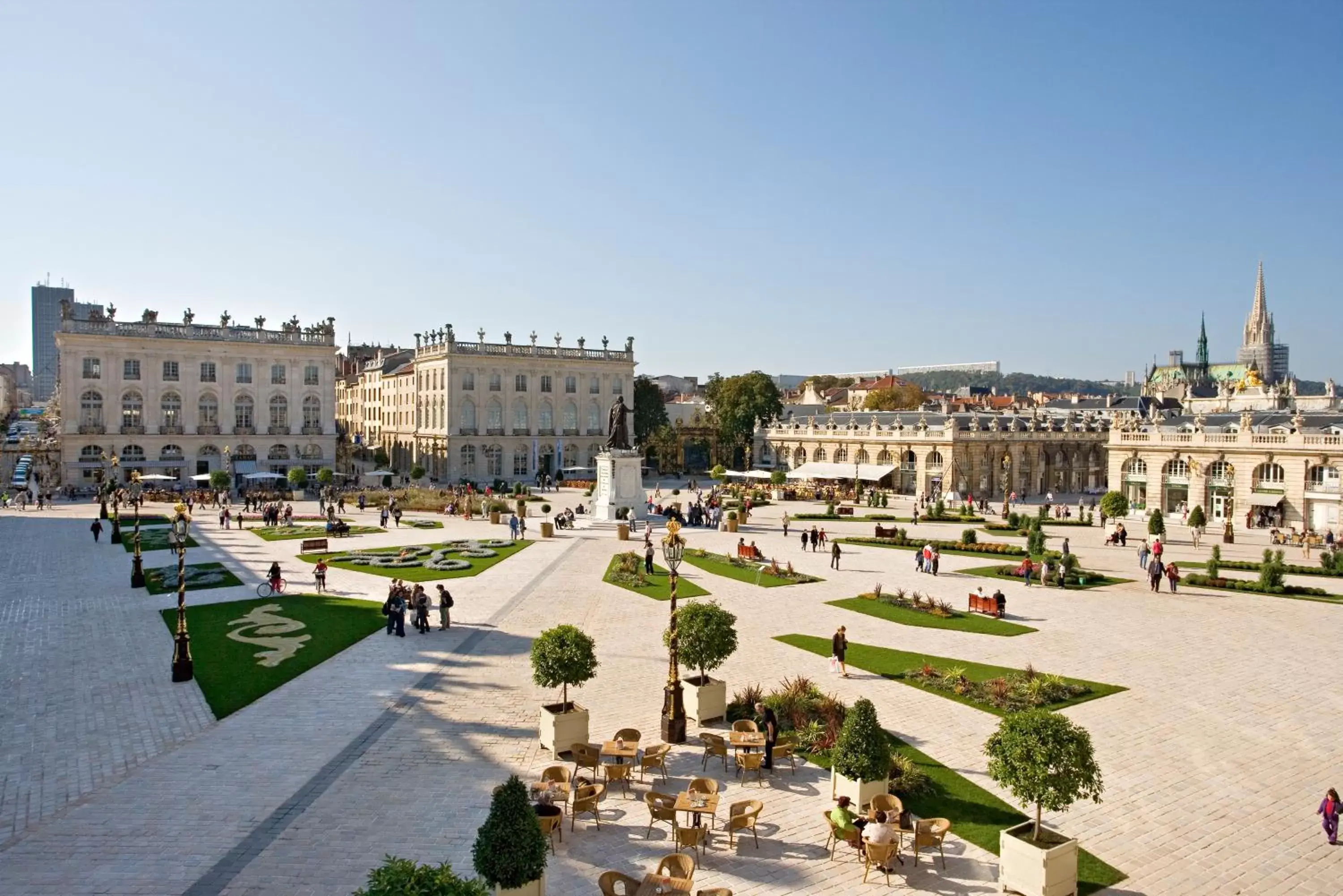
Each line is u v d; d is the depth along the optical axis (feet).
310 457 346.74
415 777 63.05
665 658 95.40
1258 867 52.60
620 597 128.77
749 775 64.90
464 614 116.57
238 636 103.30
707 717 75.36
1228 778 65.62
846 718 62.85
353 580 141.38
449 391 375.25
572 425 405.80
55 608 118.52
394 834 54.13
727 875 50.78
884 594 131.64
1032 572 151.33
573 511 252.01
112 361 311.06
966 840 55.31
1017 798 54.49
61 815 56.85
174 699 80.59
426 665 92.17
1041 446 363.35
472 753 67.72
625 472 233.14
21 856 51.39
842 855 53.42
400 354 492.95
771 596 132.16
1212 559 152.76
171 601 124.16
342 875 49.11
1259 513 242.17
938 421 365.20
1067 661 97.30
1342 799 62.34
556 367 399.85
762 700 78.59
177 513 86.89
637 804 60.03
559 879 49.75
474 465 380.37
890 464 349.82
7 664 91.66
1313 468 231.71
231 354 331.16
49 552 170.71
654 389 443.32
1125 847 54.75
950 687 85.25
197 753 67.72
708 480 400.47
